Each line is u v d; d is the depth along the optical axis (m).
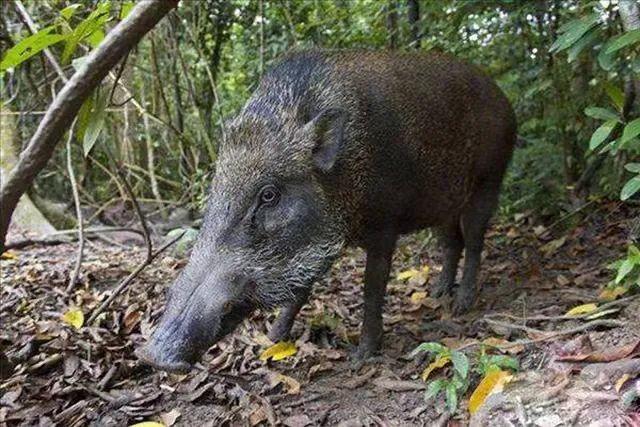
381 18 1.98
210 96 2.44
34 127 2.23
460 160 1.28
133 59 1.94
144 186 2.51
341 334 1.22
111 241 1.99
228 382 1.06
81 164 2.51
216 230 0.94
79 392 1.02
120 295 1.36
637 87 1.13
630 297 1.06
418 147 1.16
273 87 1.06
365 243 1.14
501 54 1.90
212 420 0.96
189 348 0.86
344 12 1.99
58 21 0.75
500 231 1.85
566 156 1.85
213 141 2.45
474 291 1.34
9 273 1.56
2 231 0.53
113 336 1.19
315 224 0.99
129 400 1.00
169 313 0.88
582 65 1.67
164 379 1.07
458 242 1.44
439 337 1.19
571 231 1.68
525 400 0.85
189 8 2.24
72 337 1.17
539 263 1.54
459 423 0.90
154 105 2.36
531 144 1.97
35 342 1.14
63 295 1.38
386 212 1.14
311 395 1.02
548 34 1.69
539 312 1.19
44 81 1.88
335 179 1.03
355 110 1.08
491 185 1.41
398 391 1.00
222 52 2.44
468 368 0.94
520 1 1.63
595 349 0.95
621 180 1.64
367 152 1.09
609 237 1.58
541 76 1.74
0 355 0.90
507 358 0.95
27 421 0.96
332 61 1.12
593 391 0.83
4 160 2.09
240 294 0.92
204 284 0.90
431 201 1.23
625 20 0.96
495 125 1.36
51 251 1.84
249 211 0.95
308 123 0.98
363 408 0.97
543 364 0.97
